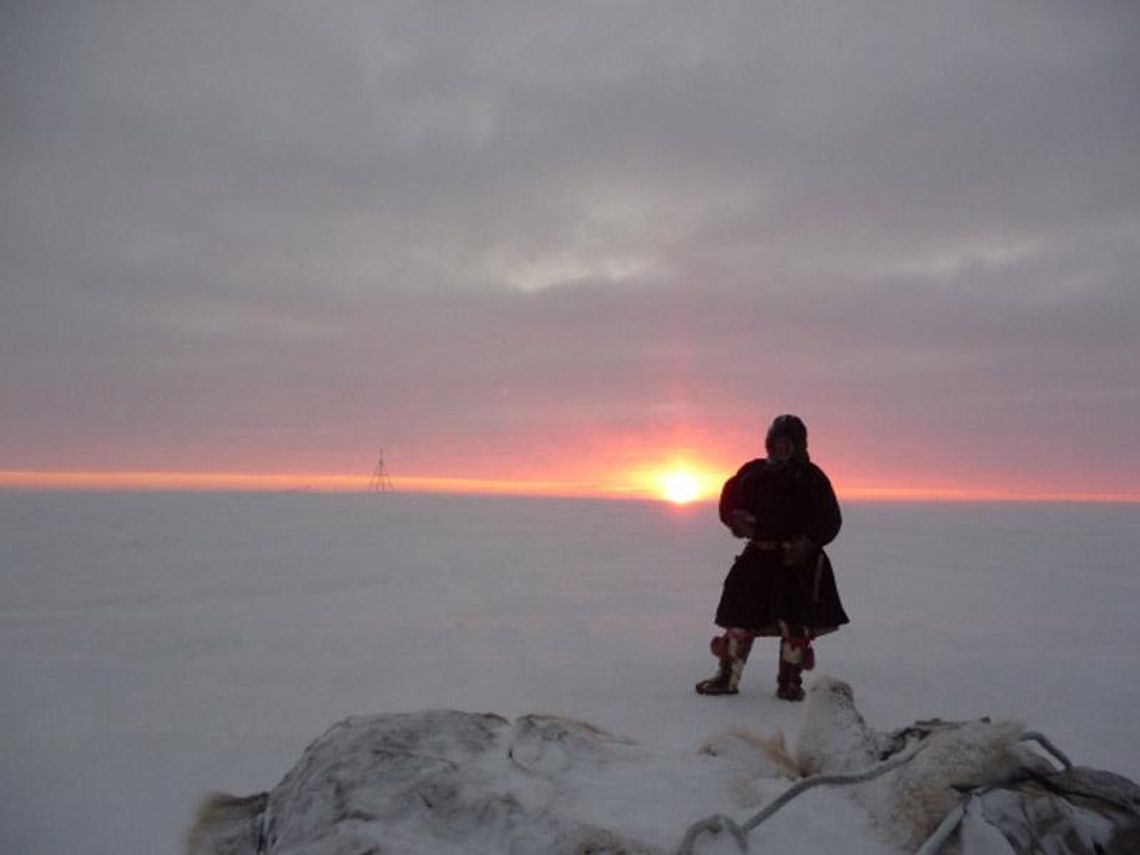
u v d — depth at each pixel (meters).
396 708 5.87
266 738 5.27
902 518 32.66
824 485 6.16
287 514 26.66
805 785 2.55
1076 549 19.38
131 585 10.95
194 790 4.48
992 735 2.64
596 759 2.88
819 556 6.16
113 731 5.38
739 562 6.31
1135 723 5.70
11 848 3.85
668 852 2.33
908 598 11.12
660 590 11.44
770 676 6.88
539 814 2.47
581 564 14.29
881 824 2.56
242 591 10.68
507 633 8.33
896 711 5.96
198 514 25.95
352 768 2.77
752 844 2.42
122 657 7.20
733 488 6.29
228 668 6.89
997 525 28.89
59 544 15.55
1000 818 2.40
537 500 48.81
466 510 32.31
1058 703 6.17
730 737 3.15
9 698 6.01
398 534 19.59
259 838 2.90
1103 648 8.15
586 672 6.84
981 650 7.93
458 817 2.52
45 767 4.77
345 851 2.45
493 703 5.99
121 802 4.33
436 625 8.68
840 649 7.91
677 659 7.36
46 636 7.91
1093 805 2.47
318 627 8.51
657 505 41.94
